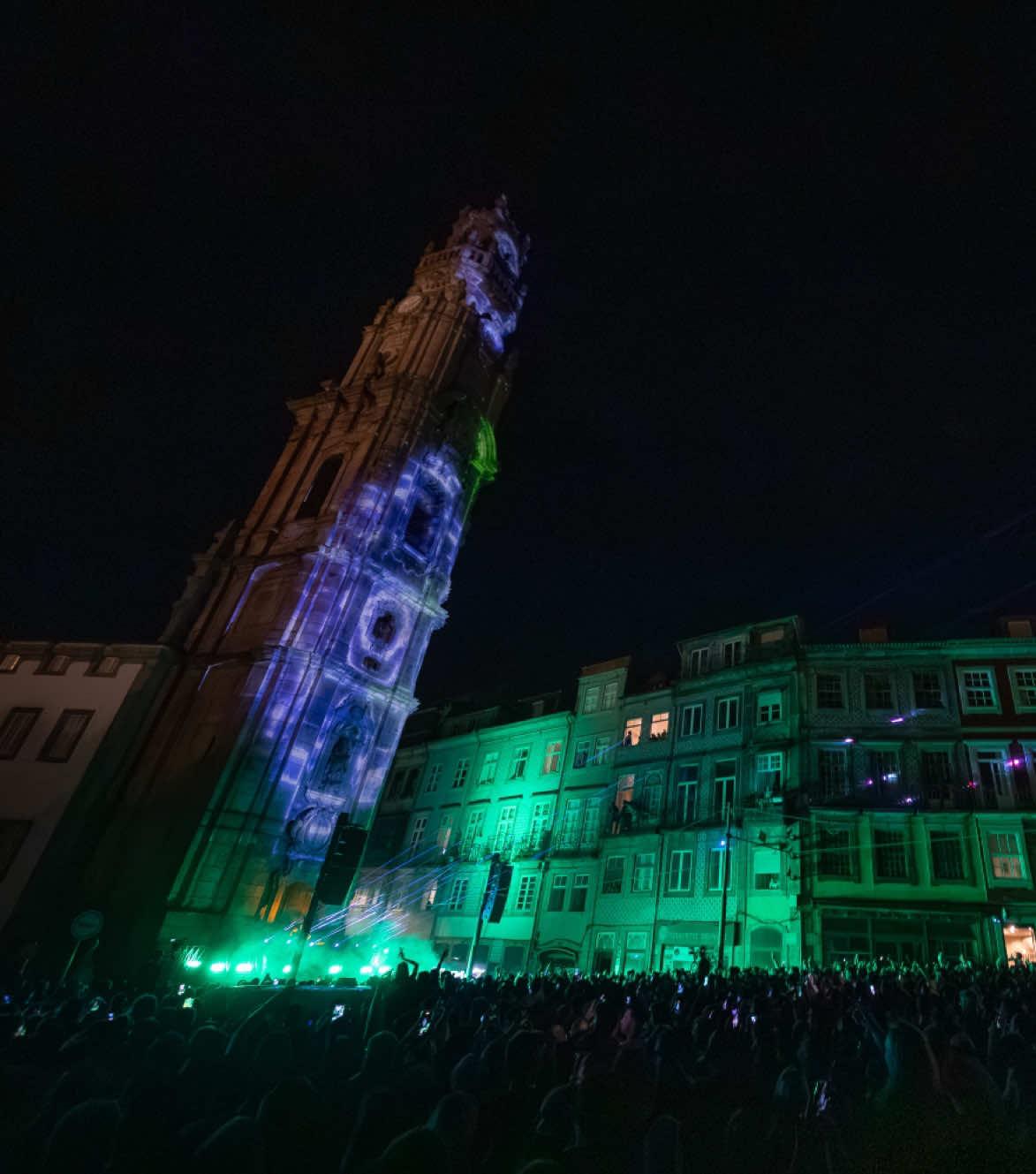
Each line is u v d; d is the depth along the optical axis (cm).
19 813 2766
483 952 3500
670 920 2912
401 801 4541
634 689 3803
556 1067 593
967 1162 425
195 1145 323
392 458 3509
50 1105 418
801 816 2720
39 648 3291
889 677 2948
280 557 3309
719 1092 578
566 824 3609
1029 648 2786
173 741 2936
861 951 2436
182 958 2297
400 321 4334
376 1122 353
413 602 3447
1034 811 2447
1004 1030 835
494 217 4881
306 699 2930
